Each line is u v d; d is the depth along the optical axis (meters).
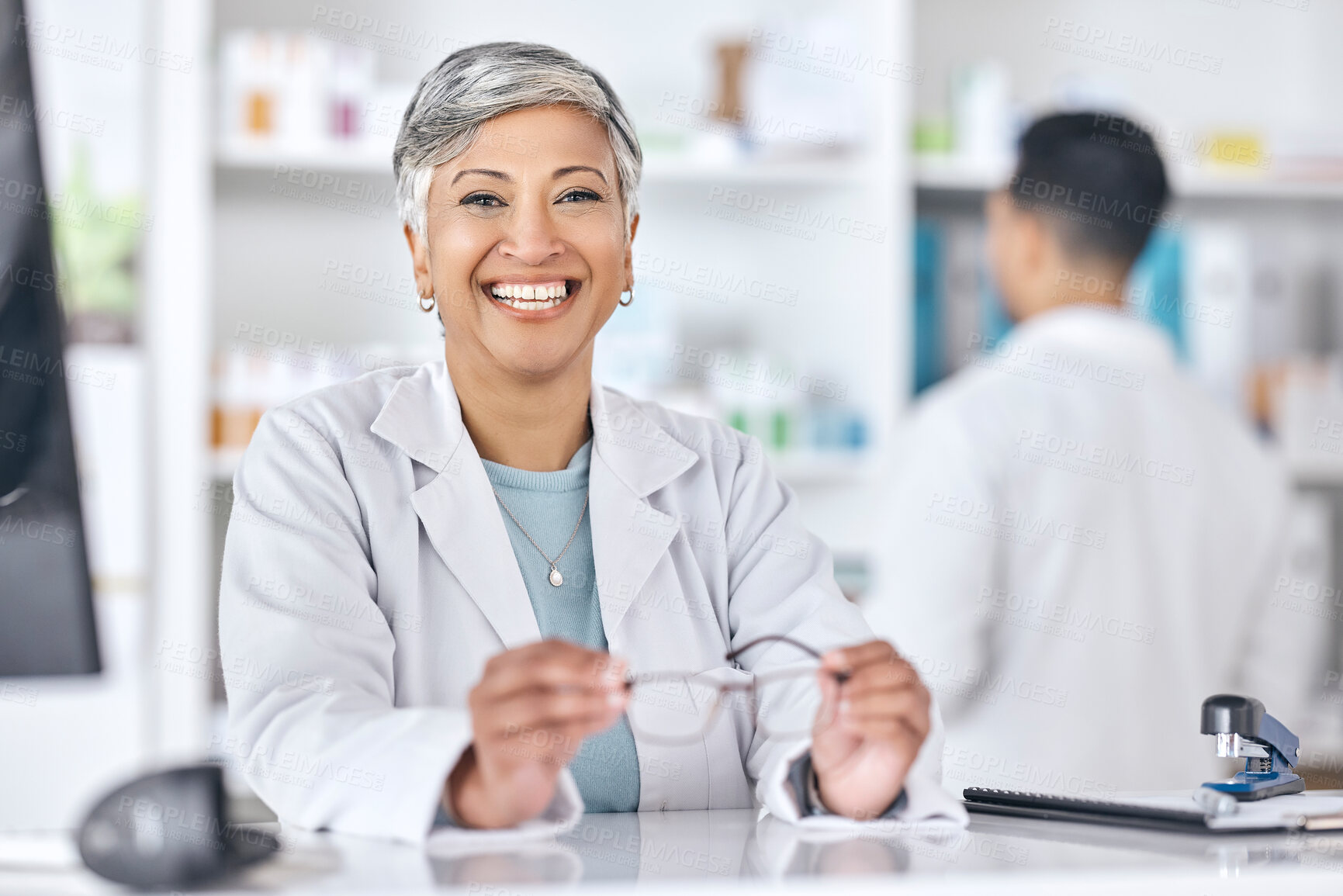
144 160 2.34
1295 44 2.93
